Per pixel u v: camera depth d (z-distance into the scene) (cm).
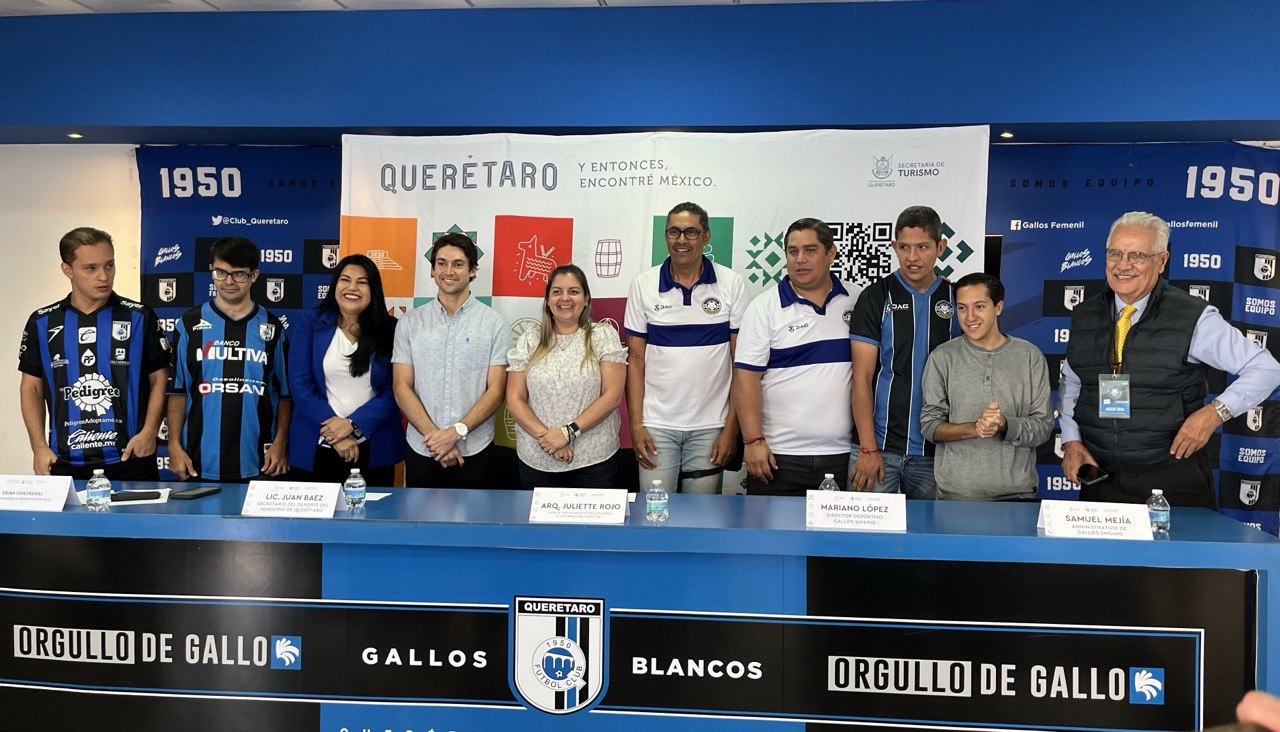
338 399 313
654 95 359
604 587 207
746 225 341
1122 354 256
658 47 358
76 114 371
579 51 361
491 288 351
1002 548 194
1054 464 392
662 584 205
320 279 409
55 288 427
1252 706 49
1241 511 396
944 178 332
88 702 216
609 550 205
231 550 212
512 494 245
